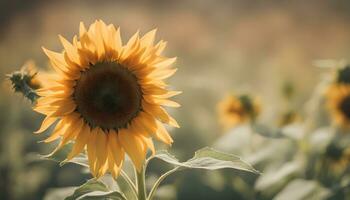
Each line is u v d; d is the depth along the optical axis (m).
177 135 11.46
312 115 9.40
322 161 8.98
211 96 12.66
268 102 13.28
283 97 12.01
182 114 11.77
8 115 12.58
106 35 5.50
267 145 9.48
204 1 34.44
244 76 20.20
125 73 5.55
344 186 8.13
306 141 9.05
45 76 5.53
